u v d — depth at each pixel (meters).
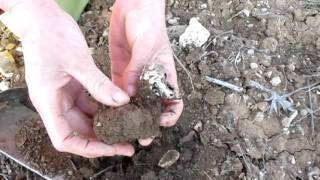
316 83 0.48
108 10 0.55
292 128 0.46
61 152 0.46
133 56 0.39
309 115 0.46
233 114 0.47
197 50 0.50
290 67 0.49
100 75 0.35
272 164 0.44
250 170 0.44
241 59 0.49
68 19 0.38
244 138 0.45
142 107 0.36
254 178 0.44
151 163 0.45
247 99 0.47
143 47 0.39
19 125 0.47
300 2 0.53
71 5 0.51
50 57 0.36
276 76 0.48
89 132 0.40
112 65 0.43
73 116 0.40
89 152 0.38
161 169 0.44
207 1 0.54
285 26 0.51
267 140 0.45
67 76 0.36
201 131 0.46
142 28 0.39
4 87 0.53
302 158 0.45
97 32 0.54
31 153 0.46
